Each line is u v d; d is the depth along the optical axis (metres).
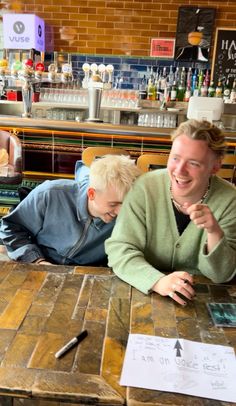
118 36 4.83
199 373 0.79
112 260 1.22
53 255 1.59
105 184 1.26
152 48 4.82
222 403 0.72
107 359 0.81
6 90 4.52
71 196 1.45
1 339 0.86
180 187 1.20
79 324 0.93
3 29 4.55
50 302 1.02
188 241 1.28
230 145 3.12
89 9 4.77
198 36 4.70
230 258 1.16
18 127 3.22
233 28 4.63
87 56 4.93
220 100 3.47
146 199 1.29
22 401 0.75
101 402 0.72
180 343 0.88
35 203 1.47
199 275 1.26
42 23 4.64
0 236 1.55
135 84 4.95
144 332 0.91
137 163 2.36
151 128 3.16
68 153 3.26
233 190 1.29
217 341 0.89
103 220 1.40
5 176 2.67
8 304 1.00
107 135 3.19
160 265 1.35
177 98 4.72
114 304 1.03
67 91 4.43
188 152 1.14
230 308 1.04
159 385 0.75
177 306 1.04
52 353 0.82
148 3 4.69
